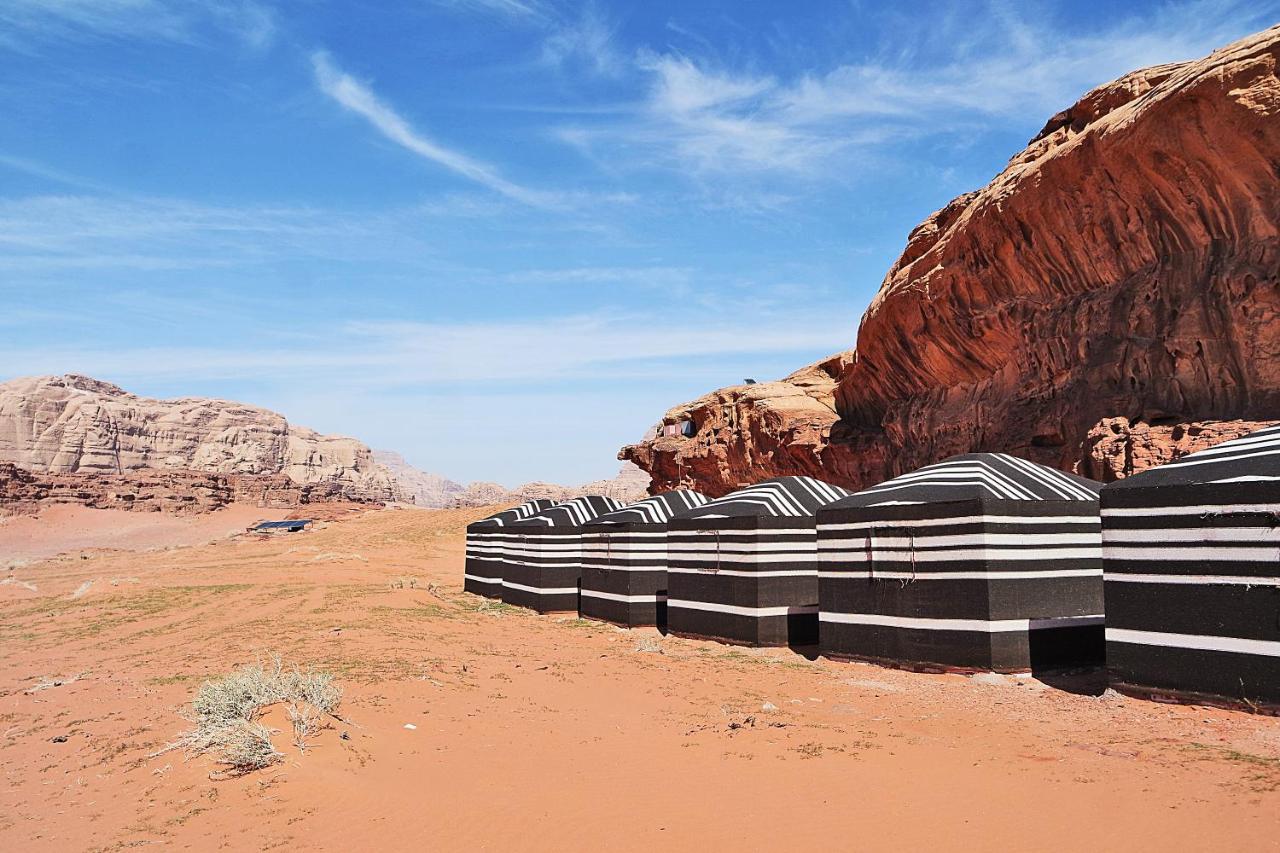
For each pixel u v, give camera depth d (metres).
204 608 33.22
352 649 21.16
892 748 11.59
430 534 81.81
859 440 44.38
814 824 8.87
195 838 9.48
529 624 28.52
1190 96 22.62
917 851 8.04
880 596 17.98
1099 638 16.83
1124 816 8.58
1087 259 28.53
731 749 11.91
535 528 32.75
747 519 22.00
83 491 159.38
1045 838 8.17
